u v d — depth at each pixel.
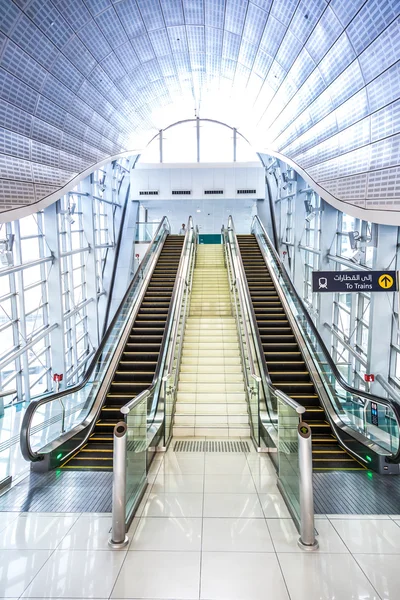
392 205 8.34
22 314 11.08
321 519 4.27
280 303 11.16
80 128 13.21
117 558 3.61
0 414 7.79
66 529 4.09
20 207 9.64
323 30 9.21
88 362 16.28
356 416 6.59
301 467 3.83
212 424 7.37
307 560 3.56
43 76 9.79
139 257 21.38
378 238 9.55
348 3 7.92
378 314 9.79
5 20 7.70
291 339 9.60
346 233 13.16
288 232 20.72
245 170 22.91
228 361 9.35
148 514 4.37
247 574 3.38
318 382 8.08
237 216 24.28
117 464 3.91
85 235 16.59
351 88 9.32
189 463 5.84
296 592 3.18
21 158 9.85
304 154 14.05
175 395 8.07
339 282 6.82
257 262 13.93
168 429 7.05
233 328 10.66
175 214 24.45
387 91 8.09
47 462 5.68
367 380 9.56
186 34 14.19
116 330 9.36
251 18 11.76
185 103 22.22
